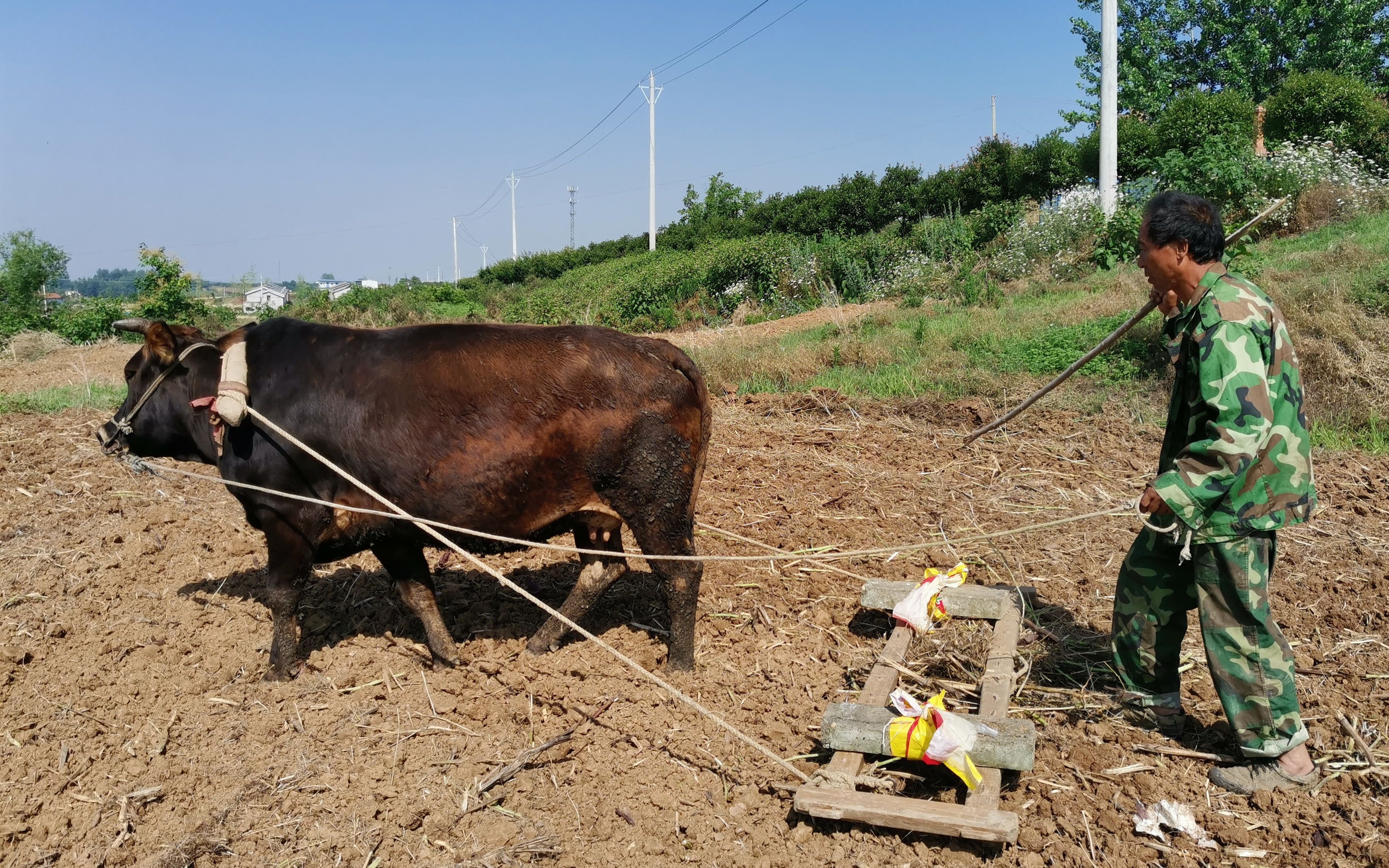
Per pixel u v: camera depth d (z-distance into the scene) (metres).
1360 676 4.40
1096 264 16.02
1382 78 31.59
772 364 12.13
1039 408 9.35
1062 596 5.42
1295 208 15.36
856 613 5.36
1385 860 3.22
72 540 6.79
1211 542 3.53
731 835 3.60
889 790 3.68
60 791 4.04
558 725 4.39
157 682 4.86
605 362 4.42
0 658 5.05
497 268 53.94
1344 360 8.61
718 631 5.19
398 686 4.79
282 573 4.77
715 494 7.54
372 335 4.73
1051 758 3.93
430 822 3.72
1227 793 3.67
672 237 43.34
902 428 9.26
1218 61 32.97
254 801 3.89
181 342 5.06
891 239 22.33
